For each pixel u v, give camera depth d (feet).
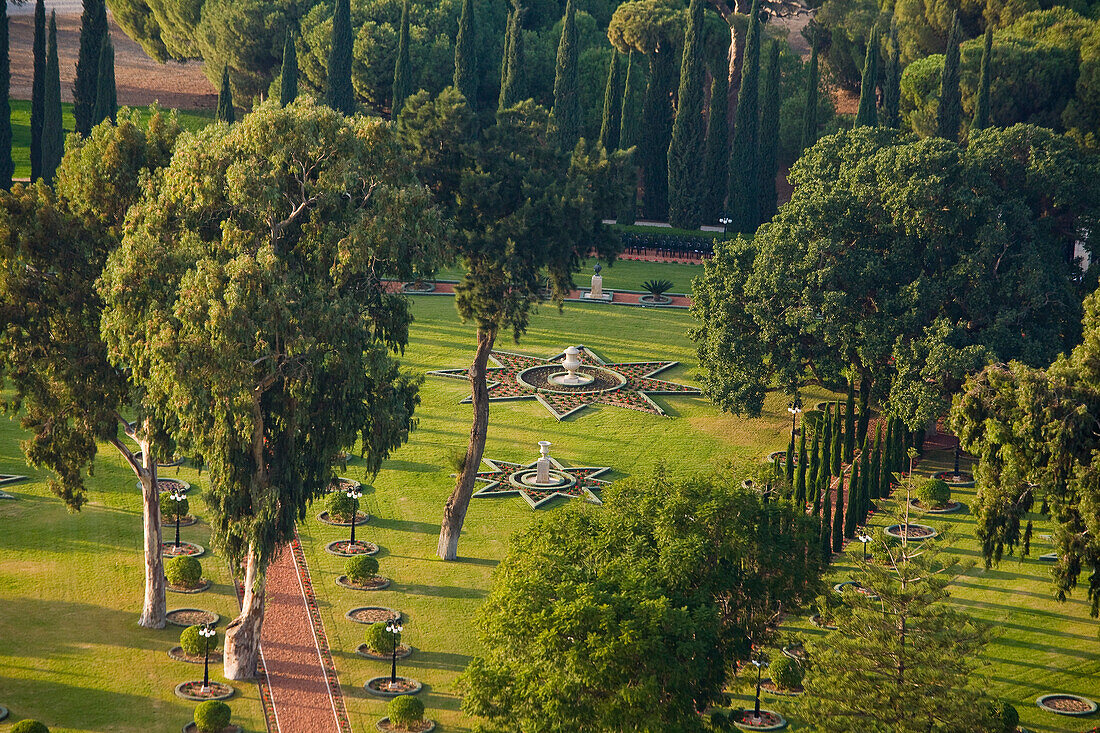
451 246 156.87
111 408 142.41
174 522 180.45
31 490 188.65
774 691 142.31
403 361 260.62
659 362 267.18
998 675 144.46
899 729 111.65
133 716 129.80
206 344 122.21
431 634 152.25
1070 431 124.98
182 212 131.13
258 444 133.18
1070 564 128.16
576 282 340.59
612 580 110.01
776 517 126.11
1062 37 352.08
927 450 220.84
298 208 132.57
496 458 212.02
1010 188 219.41
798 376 219.82
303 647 147.74
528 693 104.32
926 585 116.26
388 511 189.67
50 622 149.18
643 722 100.07
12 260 135.54
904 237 219.00
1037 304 205.46
